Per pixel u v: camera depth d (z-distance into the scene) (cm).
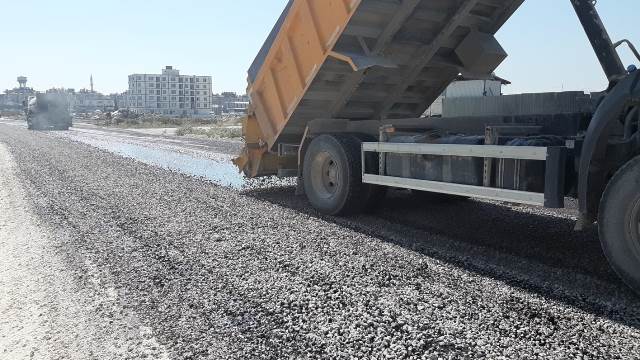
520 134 567
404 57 755
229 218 710
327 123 802
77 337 352
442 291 420
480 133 655
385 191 750
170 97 18025
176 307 397
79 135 3175
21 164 1436
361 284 439
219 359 316
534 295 409
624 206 405
